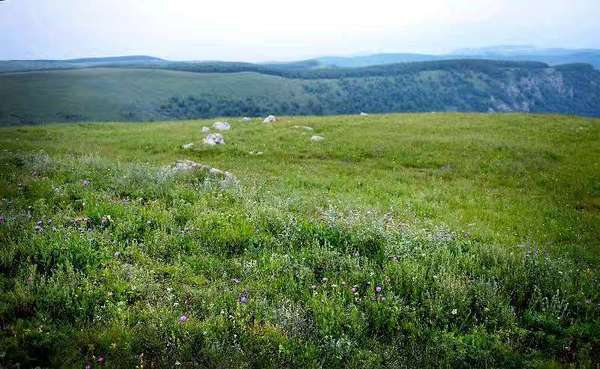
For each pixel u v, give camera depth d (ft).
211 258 25.93
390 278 24.91
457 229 40.73
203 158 89.56
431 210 50.44
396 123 136.46
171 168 53.11
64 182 41.04
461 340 19.81
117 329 18.12
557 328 21.57
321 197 51.65
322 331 19.74
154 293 21.65
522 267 27.40
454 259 28.35
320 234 31.22
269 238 29.78
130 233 28.66
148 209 33.53
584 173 75.31
